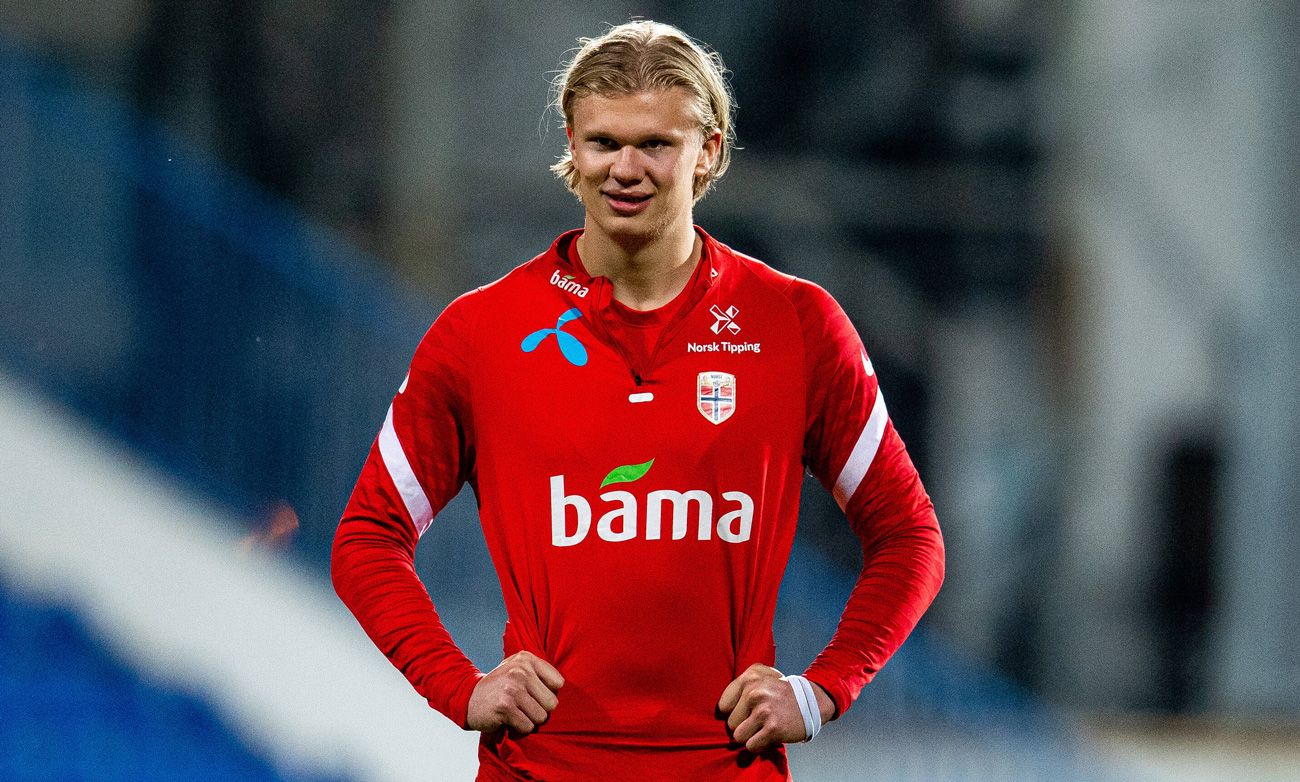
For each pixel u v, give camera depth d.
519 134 39.84
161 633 21.44
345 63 38.75
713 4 40.31
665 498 6.73
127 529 22.31
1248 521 38.06
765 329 6.98
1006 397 39.91
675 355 6.87
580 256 7.07
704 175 7.02
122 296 28.89
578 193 7.20
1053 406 39.62
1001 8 40.12
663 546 6.70
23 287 28.59
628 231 6.66
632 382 6.82
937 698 30.39
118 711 20.38
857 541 34.44
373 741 21.58
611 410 6.79
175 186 30.38
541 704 6.51
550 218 40.00
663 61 6.59
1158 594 38.16
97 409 26.23
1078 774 29.23
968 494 39.47
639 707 6.73
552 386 6.85
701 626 6.73
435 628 6.82
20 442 22.70
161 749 20.27
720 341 6.91
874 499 7.15
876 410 7.18
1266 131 38.62
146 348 27.86
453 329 7.06
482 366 6.97
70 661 20.67
